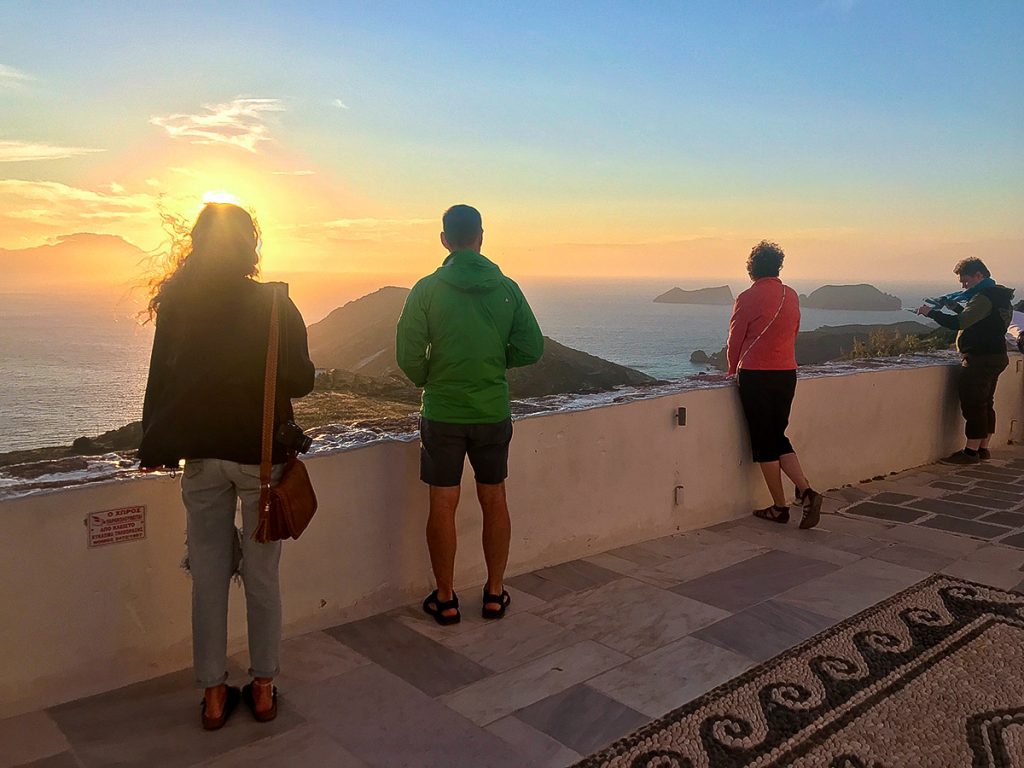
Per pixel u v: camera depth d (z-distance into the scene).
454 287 3.29
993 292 6.86
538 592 3.85
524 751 2.46
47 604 2.58
